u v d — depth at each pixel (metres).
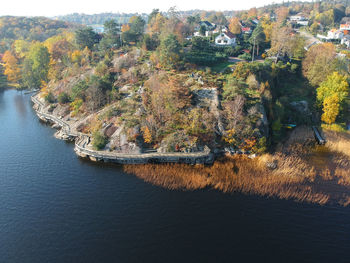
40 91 117.81
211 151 58.56
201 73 78.81
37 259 33.38
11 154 63.06
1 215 41.62
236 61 94.94
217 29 136.50
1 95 124.56
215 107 64.75
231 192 45.50
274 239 35.28
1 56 170.38
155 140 60.47
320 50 89.50
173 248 34.22
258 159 56.38
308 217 39.06
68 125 76.56
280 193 44.47
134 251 33.97
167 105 64.69
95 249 34.47
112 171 54.12
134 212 41.34
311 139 65.62
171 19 110.25
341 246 33.81
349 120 75.88
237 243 34.75
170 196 45.03
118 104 72.38
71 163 58.28
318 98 77.88
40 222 39.84
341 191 45.09
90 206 43.16
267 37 116.75
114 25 121.81
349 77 86.19
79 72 100.38
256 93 69.56
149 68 84.44
